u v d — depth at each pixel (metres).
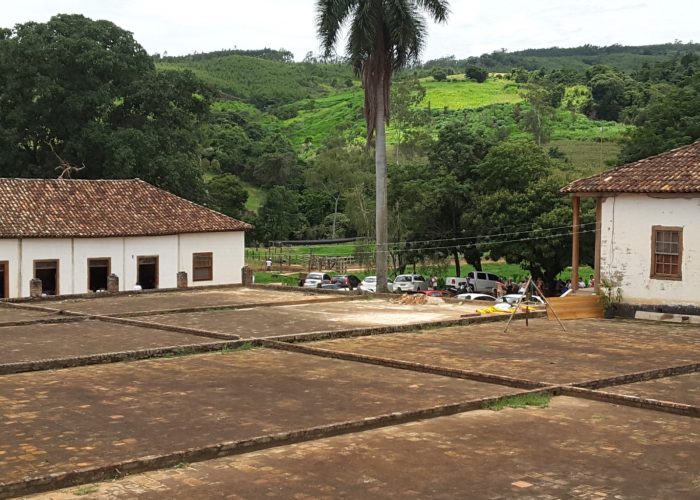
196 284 37.00
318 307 24.94
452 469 8.35
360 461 8.62
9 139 43.62
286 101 144.75
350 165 70.25
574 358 15.40
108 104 43.88
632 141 36.38
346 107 126.81
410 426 10.20
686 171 21.95
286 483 7.88
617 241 22.55
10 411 10.95
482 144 42.31
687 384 13.05
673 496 7.55
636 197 22.14
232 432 9.72
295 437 9.48
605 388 12.63
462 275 52.50
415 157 67.38
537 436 9.70
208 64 173.50
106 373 13.92
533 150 39.28
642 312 22.05
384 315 22.58
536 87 85.62
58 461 8.53
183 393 12.13
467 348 16.66
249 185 83.62
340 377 13.50
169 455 8.53
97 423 10.22
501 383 12.98
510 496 7.52
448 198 40.75
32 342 17.52
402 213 42.34
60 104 44.03
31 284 28.53
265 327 19.92
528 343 17.42
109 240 34.28
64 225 33.50
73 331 19.36
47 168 45.47
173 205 37.91
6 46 43.84
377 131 31.48
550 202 37.19
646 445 9.32
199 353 16.19
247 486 7.79
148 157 43.31
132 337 18.28
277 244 68.38
